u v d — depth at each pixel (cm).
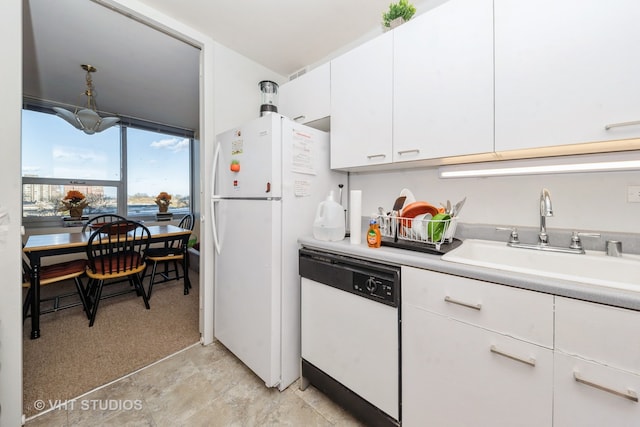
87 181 361
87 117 253
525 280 78
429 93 121
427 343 99
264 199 144
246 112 218
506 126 101
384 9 166
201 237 197
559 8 90
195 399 140
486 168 129
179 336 202
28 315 230
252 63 222
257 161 148
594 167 103
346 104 155
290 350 151
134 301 269
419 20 124
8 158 112
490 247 128
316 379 140
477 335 88
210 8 164
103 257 230
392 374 109
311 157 162
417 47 125
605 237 110
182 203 457
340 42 200
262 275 146
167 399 140
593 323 68
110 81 275
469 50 109
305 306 145
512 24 99
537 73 94
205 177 191
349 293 123
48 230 322
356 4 162
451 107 115
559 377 73
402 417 107
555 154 110
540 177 126
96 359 172
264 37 193
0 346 112
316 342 140
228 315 175
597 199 113
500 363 83
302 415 130
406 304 105
